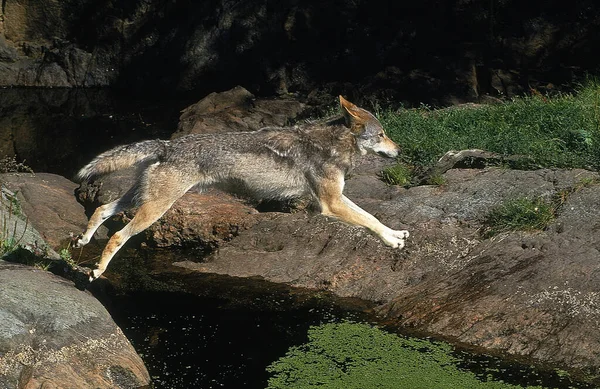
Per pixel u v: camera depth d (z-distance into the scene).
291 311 9.93
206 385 8.03
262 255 11.26
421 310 9.51
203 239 11.94
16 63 27.16
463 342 8.90
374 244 10.84
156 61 25.98
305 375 8.27
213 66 25.09
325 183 9.44
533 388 7.89
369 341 9.06
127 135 20.28
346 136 9.43
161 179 9.18
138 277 10.95
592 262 9.34
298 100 22.83
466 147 12.91
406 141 13.47
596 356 8.24
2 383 7.00
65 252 10.52
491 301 9.26
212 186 9.48
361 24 23.77
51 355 7.41
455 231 10.70
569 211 10.34
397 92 22.16
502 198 11.05
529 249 9.97
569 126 12.88
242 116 19.48
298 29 24.22
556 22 22.17
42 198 13.12
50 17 27.52
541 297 9.07
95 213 9.36
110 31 26.59
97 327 7.97
